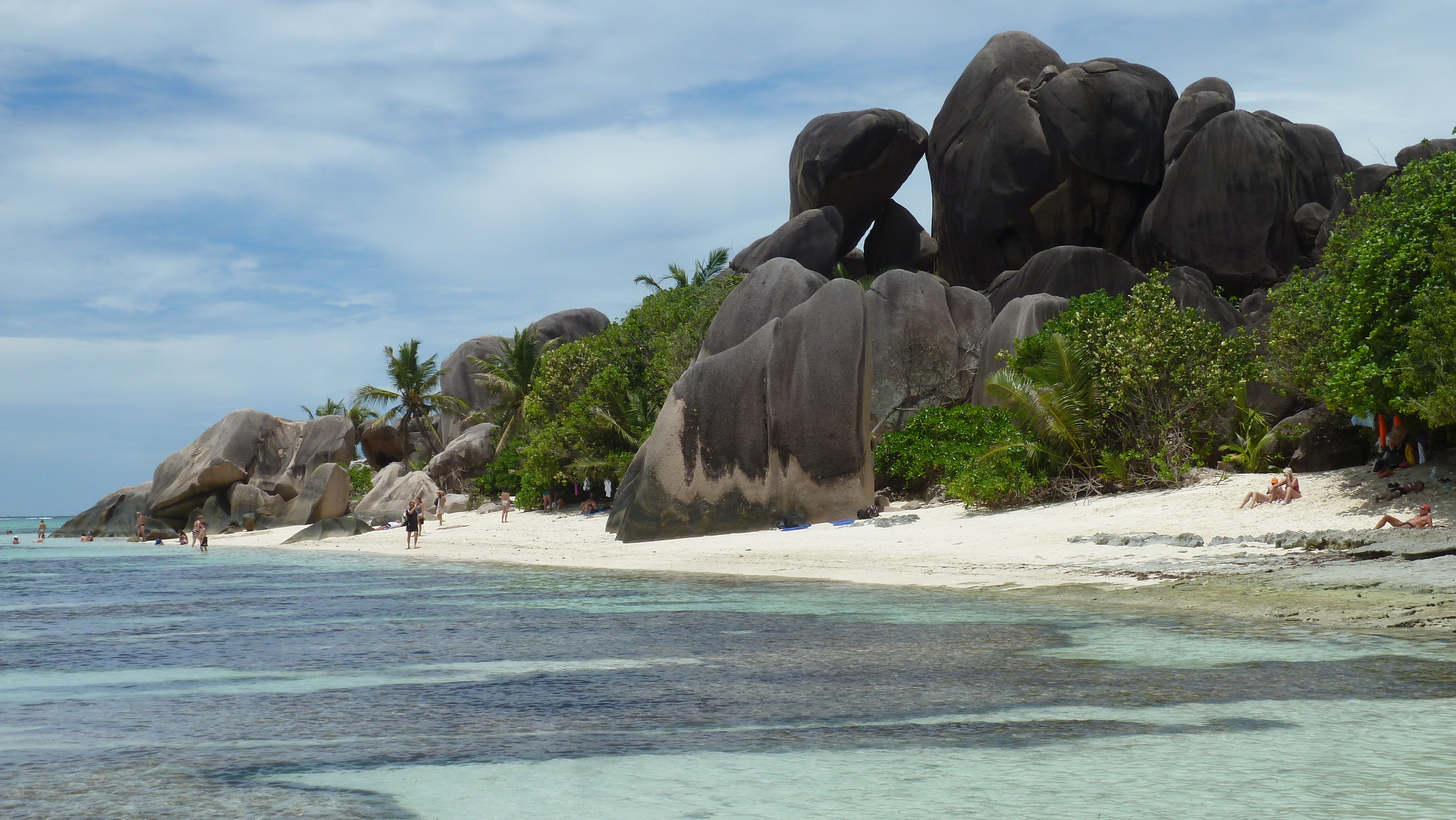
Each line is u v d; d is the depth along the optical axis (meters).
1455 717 7.52
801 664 10.30
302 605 17.23
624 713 8.31
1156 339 26.16
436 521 44.34
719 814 5.73
